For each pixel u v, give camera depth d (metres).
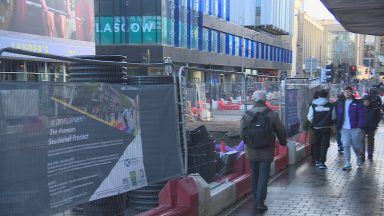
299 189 8.41
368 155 12.01
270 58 80.81
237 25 64.38
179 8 47.03
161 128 5.50
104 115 4.51
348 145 10.39
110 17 43.56
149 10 43.19
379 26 17.05
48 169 3.80
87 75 5.55
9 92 3.45
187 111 6.52
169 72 5.82
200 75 7.48
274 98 10.90
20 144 3.54
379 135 17.95
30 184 3.63
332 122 10.51
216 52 57.44
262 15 73.12
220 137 8.57
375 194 7.98
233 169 8.31
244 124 7.04
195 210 5.96
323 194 8.00
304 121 12.95
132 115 4.97
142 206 5.96
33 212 3.65
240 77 9.13
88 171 4.27
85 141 4.24
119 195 5.26
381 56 82.69
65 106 3.99
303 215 6.72
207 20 54.44
